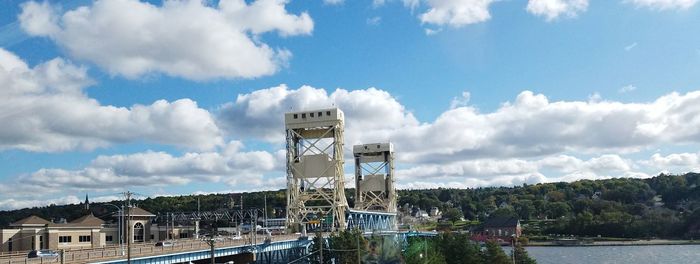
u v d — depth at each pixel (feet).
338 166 525.75
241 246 388.16
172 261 314.96
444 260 488.02
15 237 470.80
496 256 508.53
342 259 446.60
